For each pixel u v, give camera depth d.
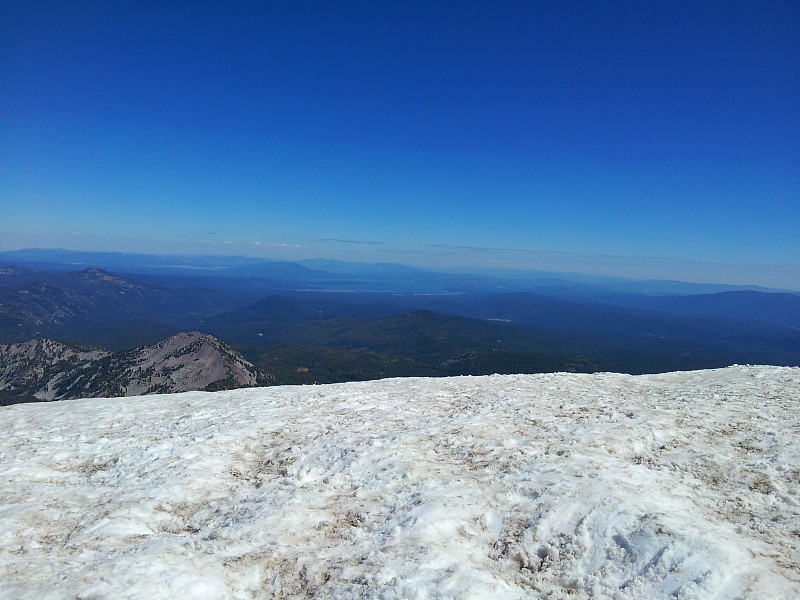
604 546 7.66
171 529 9.98
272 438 15.22
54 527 9.88
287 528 9.30
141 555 8.12
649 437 12.69
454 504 9.38
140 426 18.19
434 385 22.17
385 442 13.55
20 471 13.31
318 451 13.54
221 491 11.71
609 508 8.50
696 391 18.80
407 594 6.76
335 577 7.53
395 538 8.50
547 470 10.60
